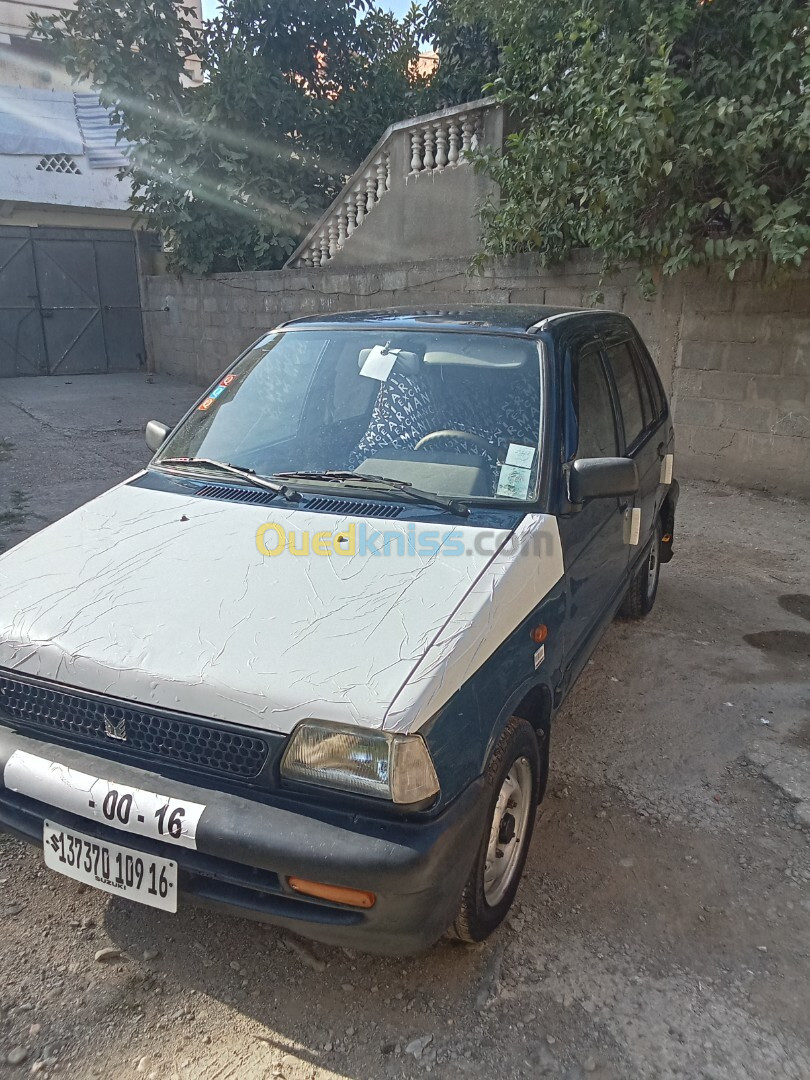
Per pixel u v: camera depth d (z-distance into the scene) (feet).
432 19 40.27
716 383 25.26
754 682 14.05
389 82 43.91
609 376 12.38
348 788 6.44
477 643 7.20
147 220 45.09
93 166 49.29
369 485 9.48
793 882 9.27
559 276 27.76
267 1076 6.82
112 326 50.03
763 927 8.57
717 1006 7.57
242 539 8.68
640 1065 6.96
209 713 6.81
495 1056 7.02
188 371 47.06
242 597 7.73
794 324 23.40
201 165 39.75
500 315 11.57
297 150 42.04
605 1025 7.34
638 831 10.12
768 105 20.20
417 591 7.66
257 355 12.13
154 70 39.06
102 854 7.03
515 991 7.69
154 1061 6.92
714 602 17.58
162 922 8.48
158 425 12.37
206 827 6.55
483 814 6.97
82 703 7.32
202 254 42.27
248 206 40.86
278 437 10.73
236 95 38.24
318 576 7.95
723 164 20.72
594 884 9.15
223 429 11.23
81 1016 7.32
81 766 7.19
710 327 24.88
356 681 6.64
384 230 34.40
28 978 7.71
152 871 6.84
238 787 6.79
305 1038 7.18
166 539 8.90
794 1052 7.12
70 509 22.39
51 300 47.80
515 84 27.84
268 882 6.58
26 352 47.78
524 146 24.70
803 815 10.47
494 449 9.55
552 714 9.36
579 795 10.84
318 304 36.94
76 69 40.06
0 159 46.65
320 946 8.21
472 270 28.86
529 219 25.59
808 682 14.06
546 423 9.62
